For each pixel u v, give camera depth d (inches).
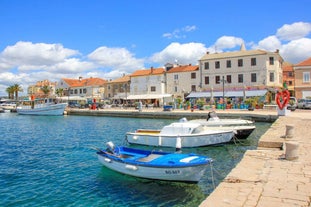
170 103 2381.9
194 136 783.1
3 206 412.8
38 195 454.0
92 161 669.9
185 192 450.3
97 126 1486.2
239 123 979.9
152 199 427.5
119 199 430.6
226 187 318.7
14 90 5329.7
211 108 1923.0
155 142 811.4
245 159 453.4
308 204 266.1
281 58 2301.9
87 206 407.8
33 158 720.3
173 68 2792.8
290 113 1382.9
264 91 2026.3
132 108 2493.8
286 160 439.5
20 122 1888.5
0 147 894.4
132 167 505.7
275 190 304.7
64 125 1600.6
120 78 3481.8
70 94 4069.9
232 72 2263.8
